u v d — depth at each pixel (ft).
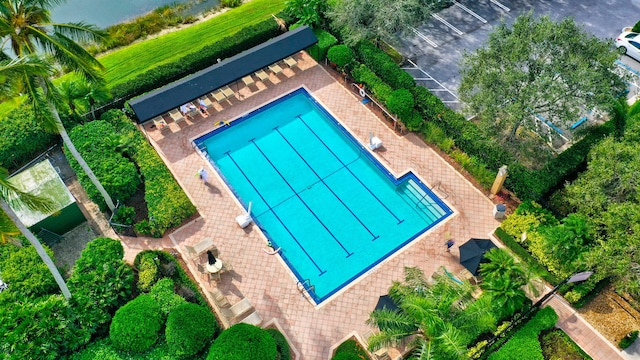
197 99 116.67
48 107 77.05
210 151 110.01
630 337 78.28
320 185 103.81
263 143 111.04
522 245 90.17
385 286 87.76
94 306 80.64
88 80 82.53
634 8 134.21
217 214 98.12
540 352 77.10
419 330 66.80
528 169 100.22
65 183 102.12
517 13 134.00
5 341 75.77
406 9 112.78
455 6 136.36
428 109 108.68
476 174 99.86
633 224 76.18
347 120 112.27
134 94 114.62
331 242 95.40
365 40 120.88
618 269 75.25
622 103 103.14
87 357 77.51
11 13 72.13
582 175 87.20
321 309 85.35
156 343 79.00
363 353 78.69
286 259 92.94
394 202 100.58
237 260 91.61
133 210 95.61
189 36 130.41
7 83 65.67
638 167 79.25
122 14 141.69
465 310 66.64
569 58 86.69
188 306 78.89
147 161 101.09
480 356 77.71
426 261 90.53
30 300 81.82
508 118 89.97
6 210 69.10
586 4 135.64
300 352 80.69
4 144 100.53
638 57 120.37
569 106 89.92
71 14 141.69
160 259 90.84
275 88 119.34
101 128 104.01
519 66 92.38
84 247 93.25
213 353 73.26
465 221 95.50
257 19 134.10
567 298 83.10
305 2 124.98
